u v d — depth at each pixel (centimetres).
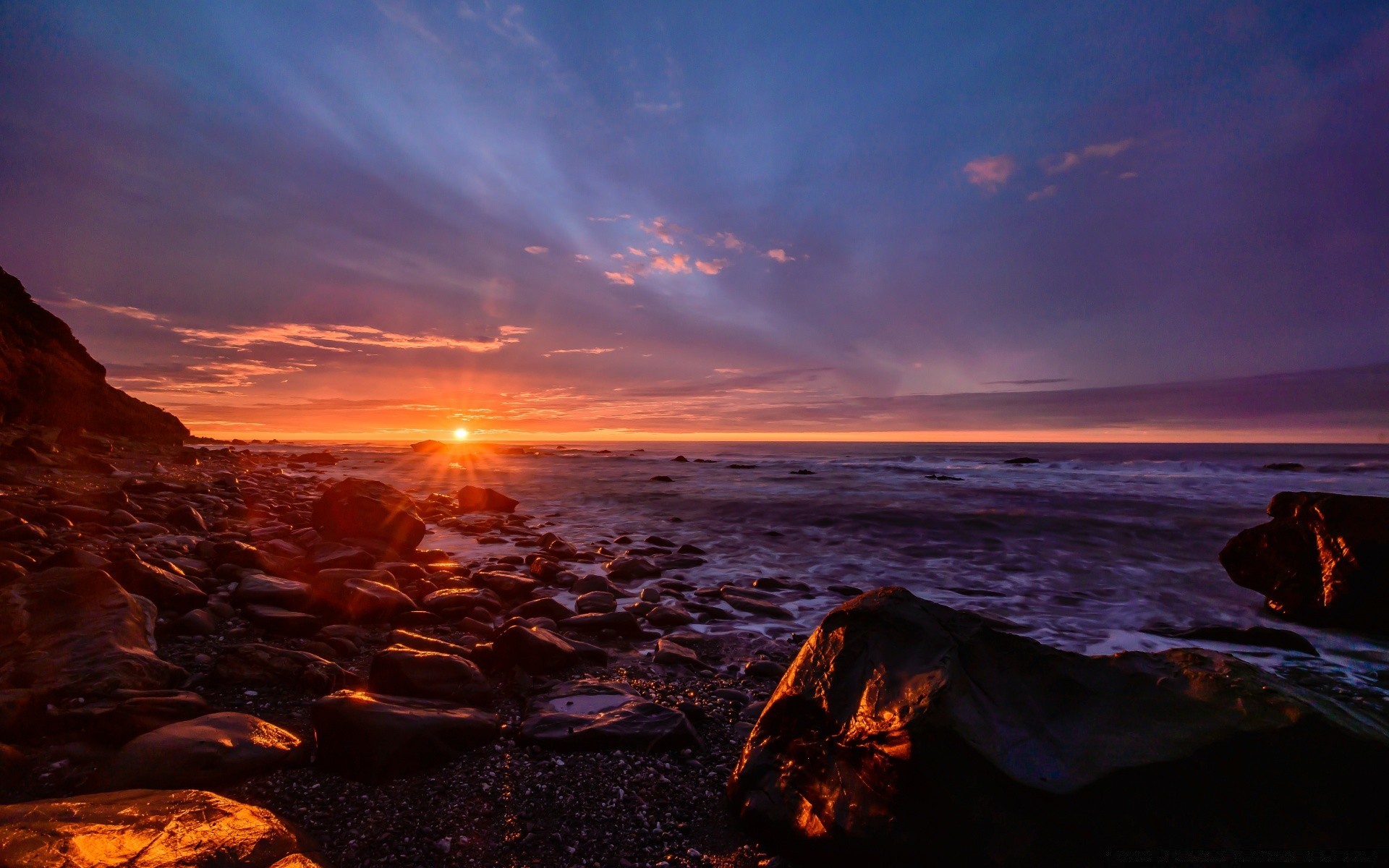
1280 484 2811
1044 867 234
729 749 391
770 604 833
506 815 305
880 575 1095
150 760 296
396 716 345
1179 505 2055
